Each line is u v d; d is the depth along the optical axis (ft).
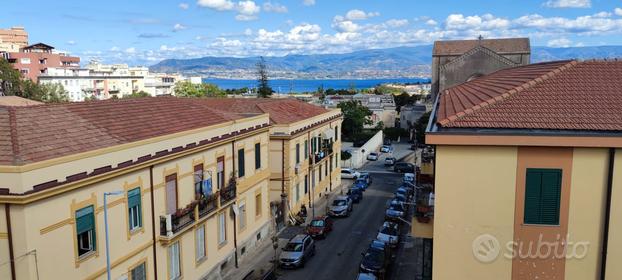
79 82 423.23
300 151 139.64
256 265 102.32
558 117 48.62
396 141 314.35
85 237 61.57
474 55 206.39
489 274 49.49
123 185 67.10
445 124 49.49
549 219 48.01
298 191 139.44
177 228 77.51
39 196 53.36
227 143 95.66
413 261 105.29
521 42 262.47
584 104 50.16
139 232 70.95
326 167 169.78
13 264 53.36
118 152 65.62
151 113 85.71
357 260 106.32
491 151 47.62
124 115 79.51
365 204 157.79
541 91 53.21
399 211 132.67
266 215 118.93
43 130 62.69
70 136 64.59
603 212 47.06
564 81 54.44
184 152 79.77
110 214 64.95
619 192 46.21
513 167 47.62
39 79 391.86
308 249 106.01
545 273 48.85
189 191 83.15
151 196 73.10
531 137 46.09
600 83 53.47
